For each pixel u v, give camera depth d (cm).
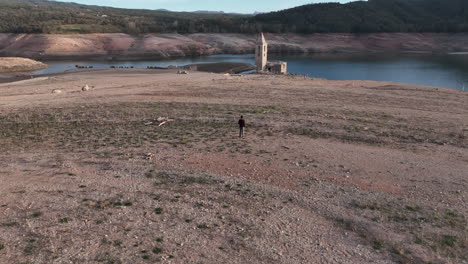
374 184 1819
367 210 1552
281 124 3031
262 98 4262
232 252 1234
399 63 12312
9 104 3950
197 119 3206
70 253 1170
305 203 1611
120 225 1363
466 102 3972
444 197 1677
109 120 3170
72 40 14775
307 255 1242
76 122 3105
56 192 1617
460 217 1499
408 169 2019
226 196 1650
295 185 1791
